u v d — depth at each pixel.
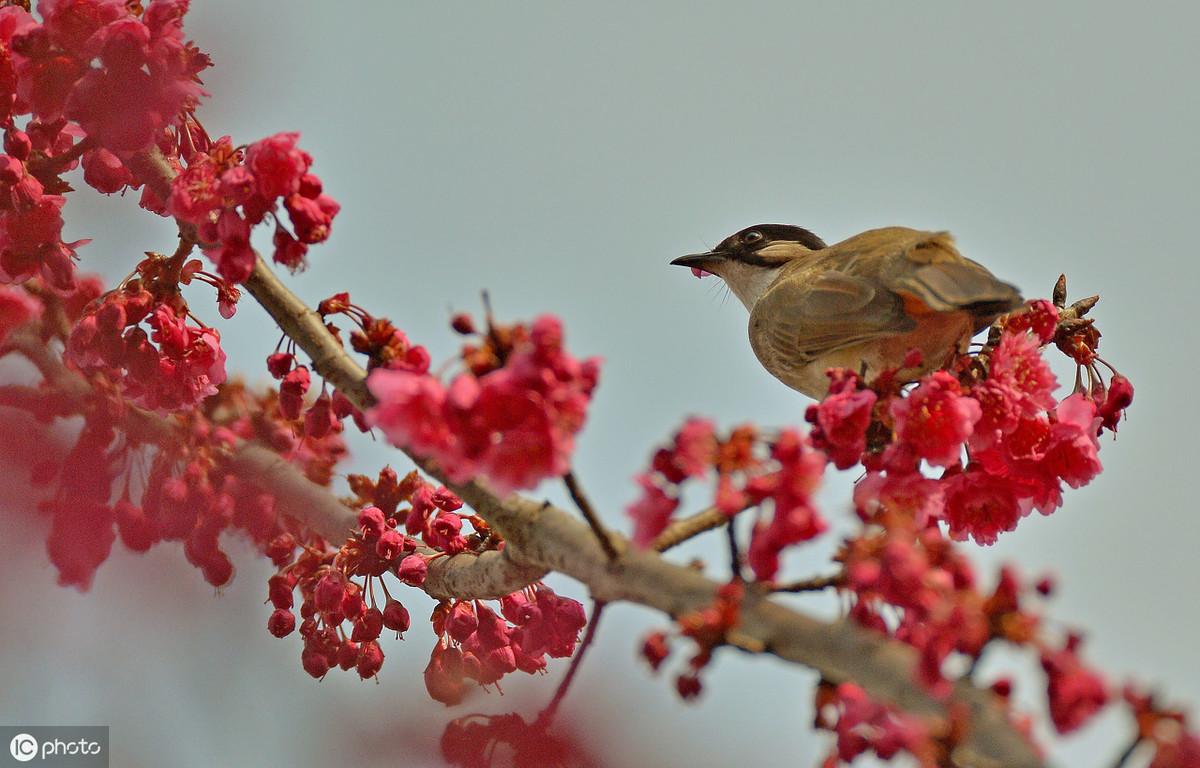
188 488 10.61
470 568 9.38
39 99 9.31
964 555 6.56
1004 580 6.26
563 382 6.48
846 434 8.62
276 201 8.50
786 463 6.65
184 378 10.18
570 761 9.82
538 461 6.48
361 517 10.24
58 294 10.62
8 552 10.72
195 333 10.20
